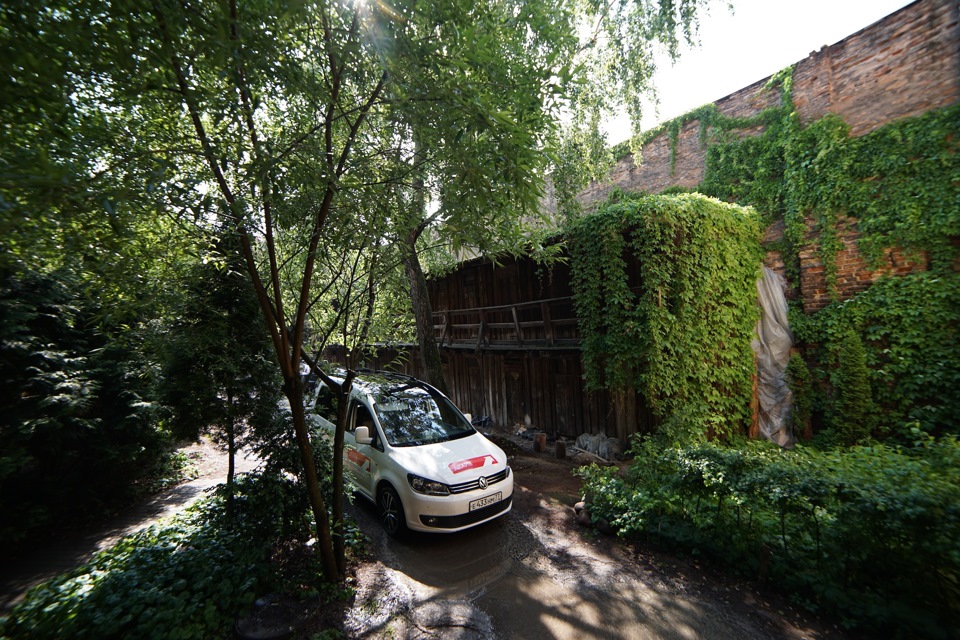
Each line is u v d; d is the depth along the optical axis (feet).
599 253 25.62
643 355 23.67
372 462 18.20
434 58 10.21
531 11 13.73
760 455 14.10
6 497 18.22
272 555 14.55
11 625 11.23
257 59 8.33
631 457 25.62
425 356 29.91
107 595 11.51
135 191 8.22
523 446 29.94
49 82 6.64
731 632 10.69
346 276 14.88
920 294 23.49
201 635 10.31
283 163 9.89
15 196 6.31
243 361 15.33
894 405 24.30
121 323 16.14
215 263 14.47
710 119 34.45
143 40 7.57
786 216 29.32
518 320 32.65
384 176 12.54
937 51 23.43
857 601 10.52
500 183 10.19
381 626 11.27
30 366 18.31
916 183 23.95
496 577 13.66
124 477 22.53
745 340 27.43
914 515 9.29
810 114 28.71
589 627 11.12
